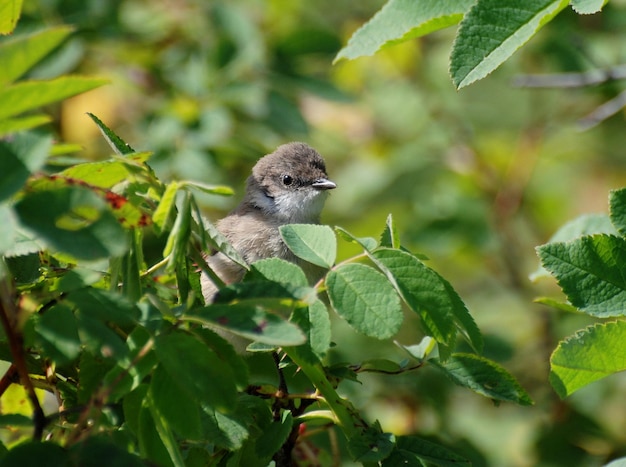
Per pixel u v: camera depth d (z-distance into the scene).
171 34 14.69
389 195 16.67
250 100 13.50
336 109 17.25
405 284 5.80
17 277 6.10
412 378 11.62
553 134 17.72
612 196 6.58
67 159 6.79
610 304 6.37
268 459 6.29
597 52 14.34
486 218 15.77
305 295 5.24
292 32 13.95
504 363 13.00
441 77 17.42
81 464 4.82
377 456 6.13
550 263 6.43
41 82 4.37
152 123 13.18
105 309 5.00
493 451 12.25
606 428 12.20
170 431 5.28
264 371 8.05
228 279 9.11
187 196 5.63
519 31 6.14
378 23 6.90
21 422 5.40
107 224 4.62
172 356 5.01
